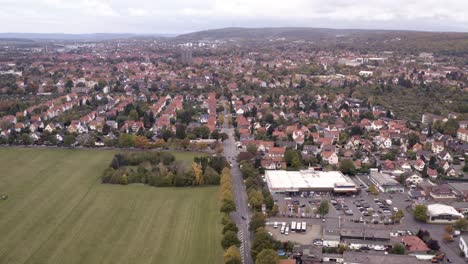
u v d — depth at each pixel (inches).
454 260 6520.7
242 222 7677.2
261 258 5920.3
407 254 6569.9
